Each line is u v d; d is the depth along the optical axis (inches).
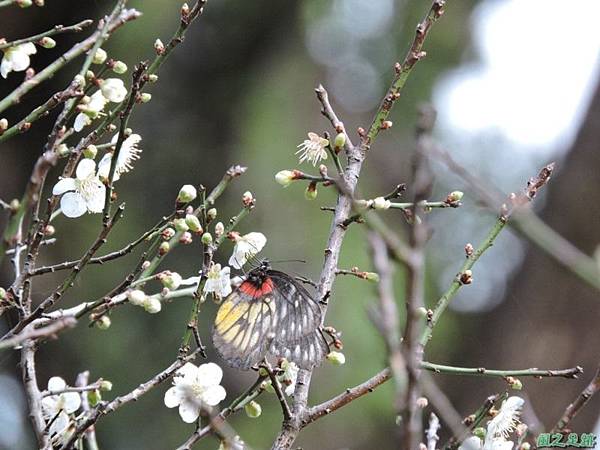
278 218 471.8
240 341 186.5
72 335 467.5
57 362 469.4
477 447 179.5
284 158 493.4
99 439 460.4
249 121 513.3
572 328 422.0
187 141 516.4
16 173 472.7
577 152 437.1
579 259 138.9
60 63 173.6
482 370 185.3
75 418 185.0
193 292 187.9
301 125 529.7
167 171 514.3
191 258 470.6
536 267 434.9
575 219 423.8
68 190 190.1
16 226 148.9
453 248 535.5
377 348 432.8
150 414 466.0
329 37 580.7
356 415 433.1
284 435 183.2
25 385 180.5
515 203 185.8
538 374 184.7
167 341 468.1
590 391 164.9
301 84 545.6
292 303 189.0
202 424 223.3
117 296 177.6
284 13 528.4
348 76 573.9
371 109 565.3
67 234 469.4
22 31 434.3
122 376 466.9
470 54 581.3
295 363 184.1
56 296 174.7
